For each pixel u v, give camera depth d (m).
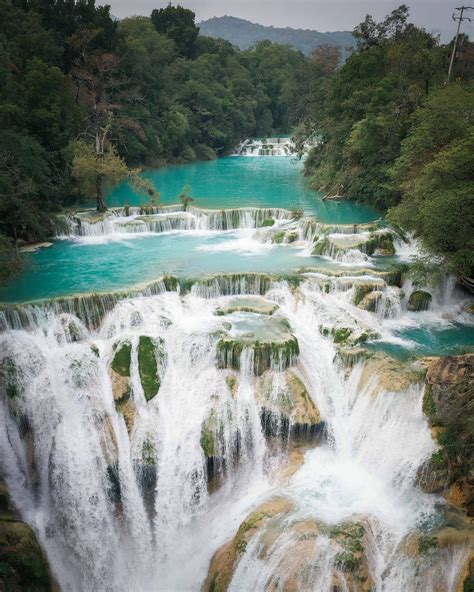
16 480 18.06
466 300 26.83
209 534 17.36
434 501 16.38
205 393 19.81
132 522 18.11
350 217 38.69
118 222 36.88
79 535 17.61
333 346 22.52
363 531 15.10
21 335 21.55
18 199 32.41
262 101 114.19
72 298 23.14
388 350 22.09
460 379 18.05
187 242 34.62
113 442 18.73
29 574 15.02
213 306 24.62
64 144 42.88
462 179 24.52
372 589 13.95
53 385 19.67
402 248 32.00
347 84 48.84
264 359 20.19
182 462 18.52
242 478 19.00
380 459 18.12
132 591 16.67
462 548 14.59
